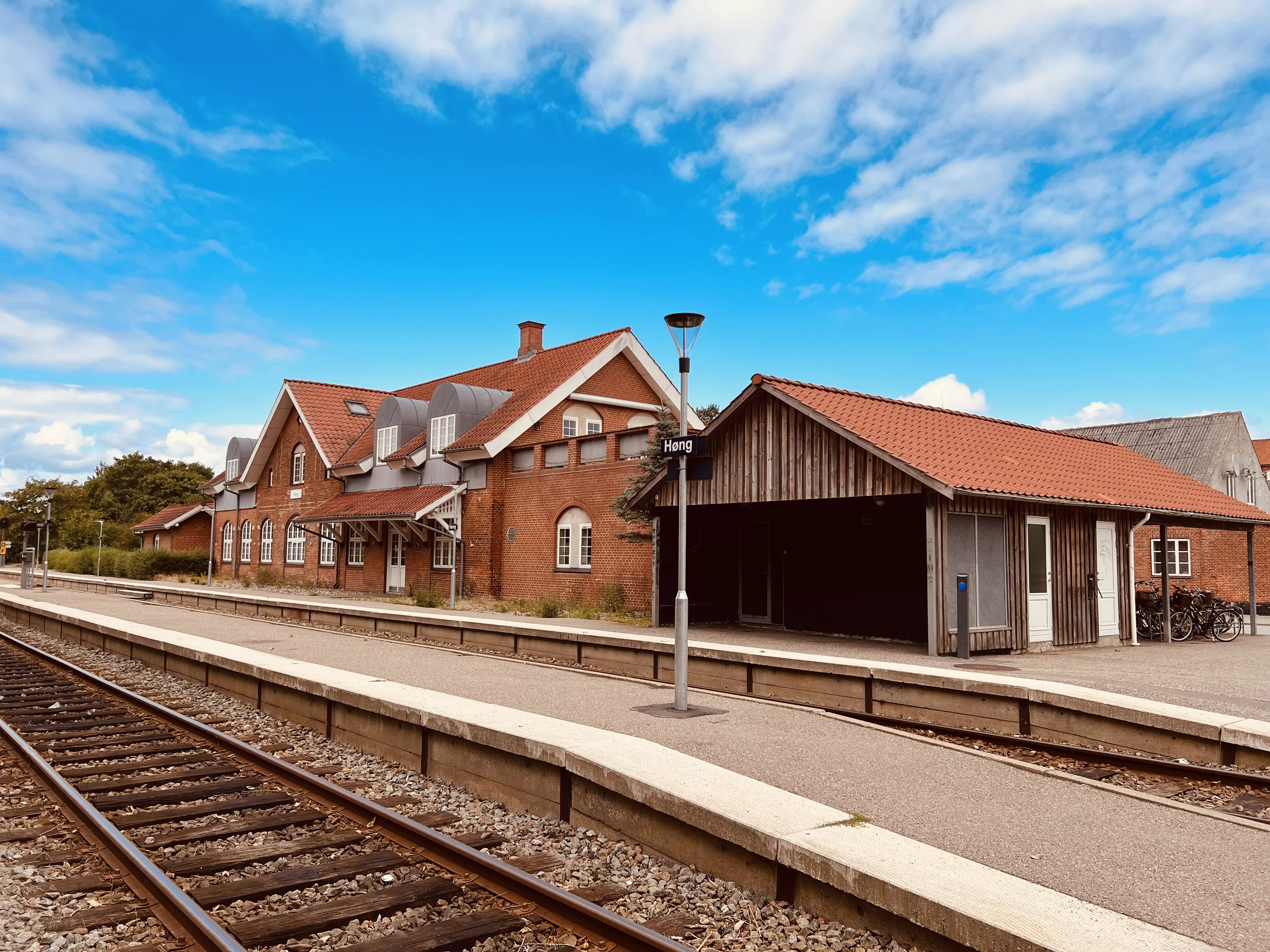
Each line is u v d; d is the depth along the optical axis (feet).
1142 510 55.88
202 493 151.23
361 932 14.40
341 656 47.85
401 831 19.12
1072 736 29.89
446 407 95.35
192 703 37.09
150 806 21.85
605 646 46.57
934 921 13.00
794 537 60.54
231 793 23.06
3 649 58.90
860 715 33.06
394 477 103.55
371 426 122.83
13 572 157.07
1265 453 137.49
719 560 63.21
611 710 31.58
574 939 14.28
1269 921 14.47
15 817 20.68
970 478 46.62
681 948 13.24
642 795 18.07
